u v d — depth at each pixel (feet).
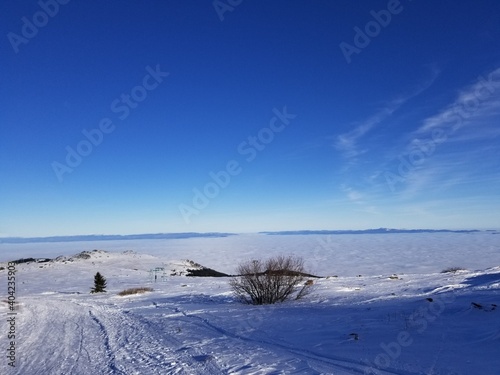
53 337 42.52
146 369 26.55
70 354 33.47
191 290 95.71
